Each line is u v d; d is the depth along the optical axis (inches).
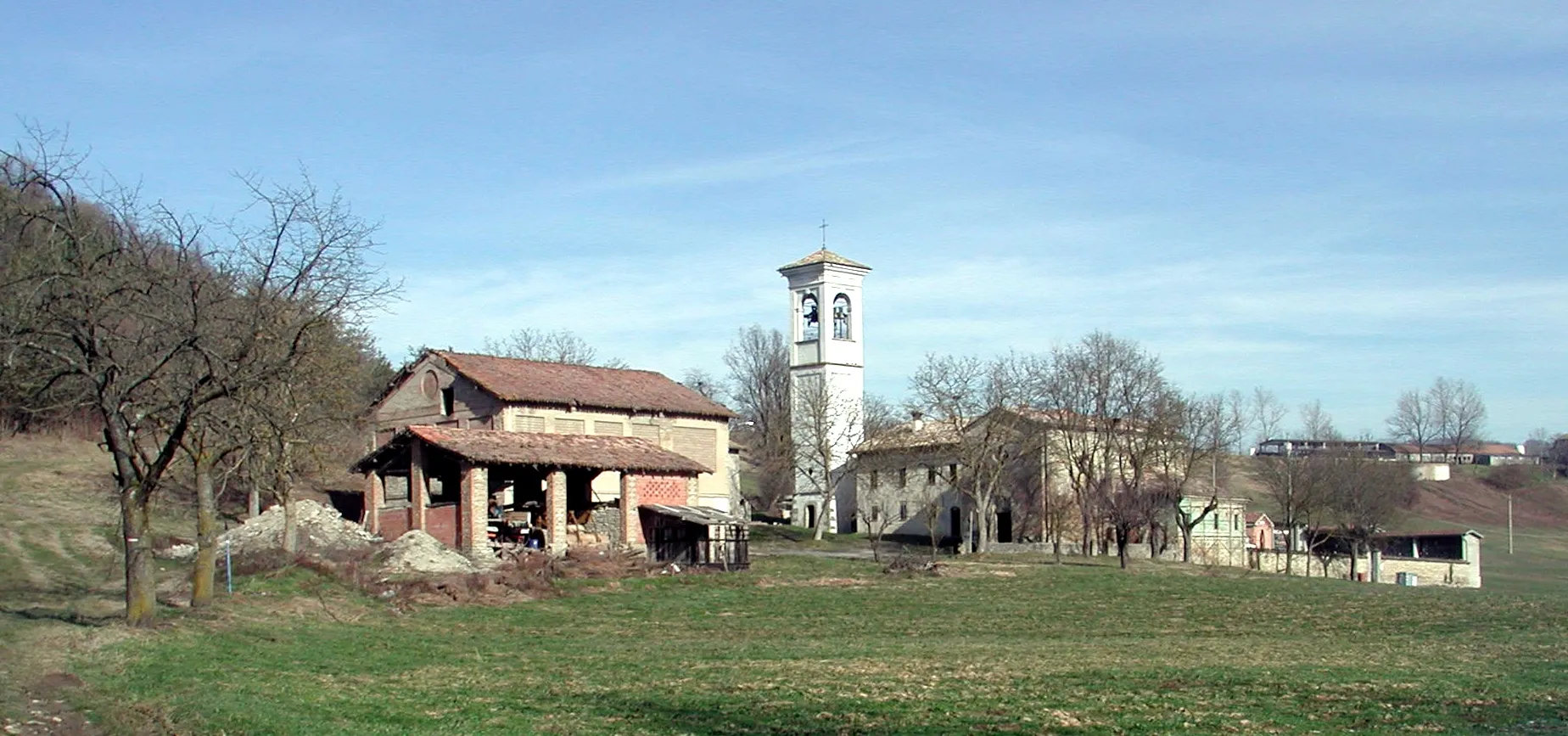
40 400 1279.5
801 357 3961.6
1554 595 2186.3
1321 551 3897.6
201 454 1357.0
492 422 2672.2
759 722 840.3
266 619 1392.7
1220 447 3400.6
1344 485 3558.1
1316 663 1177.4
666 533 2406.5
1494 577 3848.4
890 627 1603.1
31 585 1610.5
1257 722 816.3
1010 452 3331.7
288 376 1362.0
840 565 2481.5
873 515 3690.9
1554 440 7647.6
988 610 1829.5
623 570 2124.8
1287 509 3476.9
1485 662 1193.4
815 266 3924.7
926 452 3695.9
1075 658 1221.7
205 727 788.6
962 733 785.6
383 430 2918.3
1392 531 4483.3
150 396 1247.5
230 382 1171.9
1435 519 5216.5
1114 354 3307.1
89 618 1257.4
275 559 1764.3
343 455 2965.1
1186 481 3245.6
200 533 1363.2
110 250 1137.4
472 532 2148.1
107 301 1144.8
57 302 1111.6
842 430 3924.7
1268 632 1579.7
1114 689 970.7
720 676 1077.1
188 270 1171.3
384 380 3312.0
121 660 1022.4
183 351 1189.7
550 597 1846.7
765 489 4559.5
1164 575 2496.3
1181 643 1417.3
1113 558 3112.7
